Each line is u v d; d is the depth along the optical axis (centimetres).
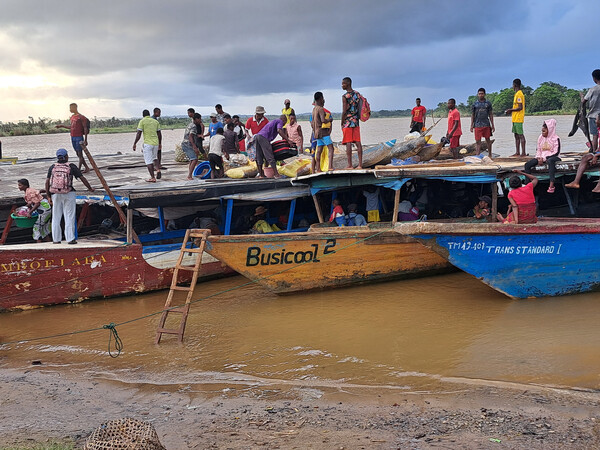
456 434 630
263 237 1138
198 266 1041
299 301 1177
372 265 1241
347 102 1391
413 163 1493
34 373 886
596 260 1138
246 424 684
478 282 1256
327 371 852
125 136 10775
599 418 658
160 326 994
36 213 1386
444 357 879
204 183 1402
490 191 1582
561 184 1578
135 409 748
